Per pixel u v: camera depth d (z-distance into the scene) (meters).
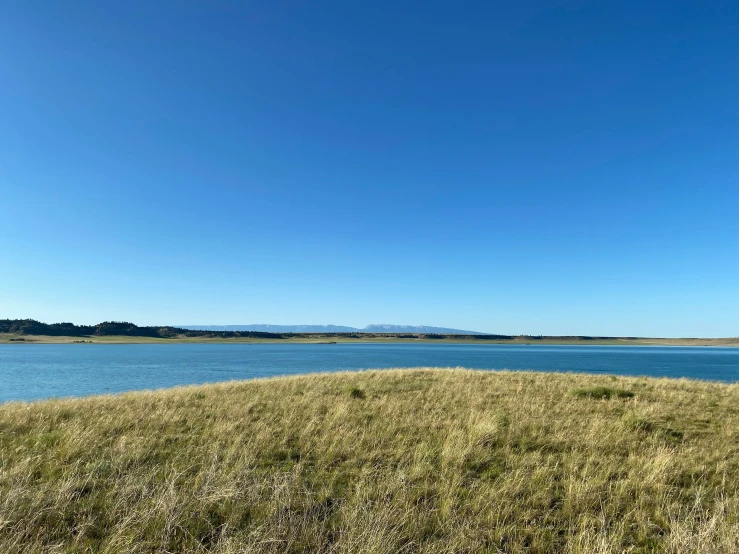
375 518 5.44
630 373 57.69
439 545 5.10
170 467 7.47
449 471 7.39
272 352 144.38
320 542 5.08
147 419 10.93
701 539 5.01
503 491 6.58
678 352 184.62
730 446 9.16
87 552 4.88
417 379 20.27
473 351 174.00
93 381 45.09
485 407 12.89
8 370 60.66
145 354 120.50
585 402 14.05
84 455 7.93
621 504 6.29
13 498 5.59
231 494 6.08
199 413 11.90
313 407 12.60
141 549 4.98
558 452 8.74
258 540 5.09
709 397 15.58
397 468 7.53
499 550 5.08
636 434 9.91
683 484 7.21
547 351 184.25
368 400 14.00
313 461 8.07
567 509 6.04
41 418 11.04
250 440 8.95
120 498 5.99
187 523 5.48
